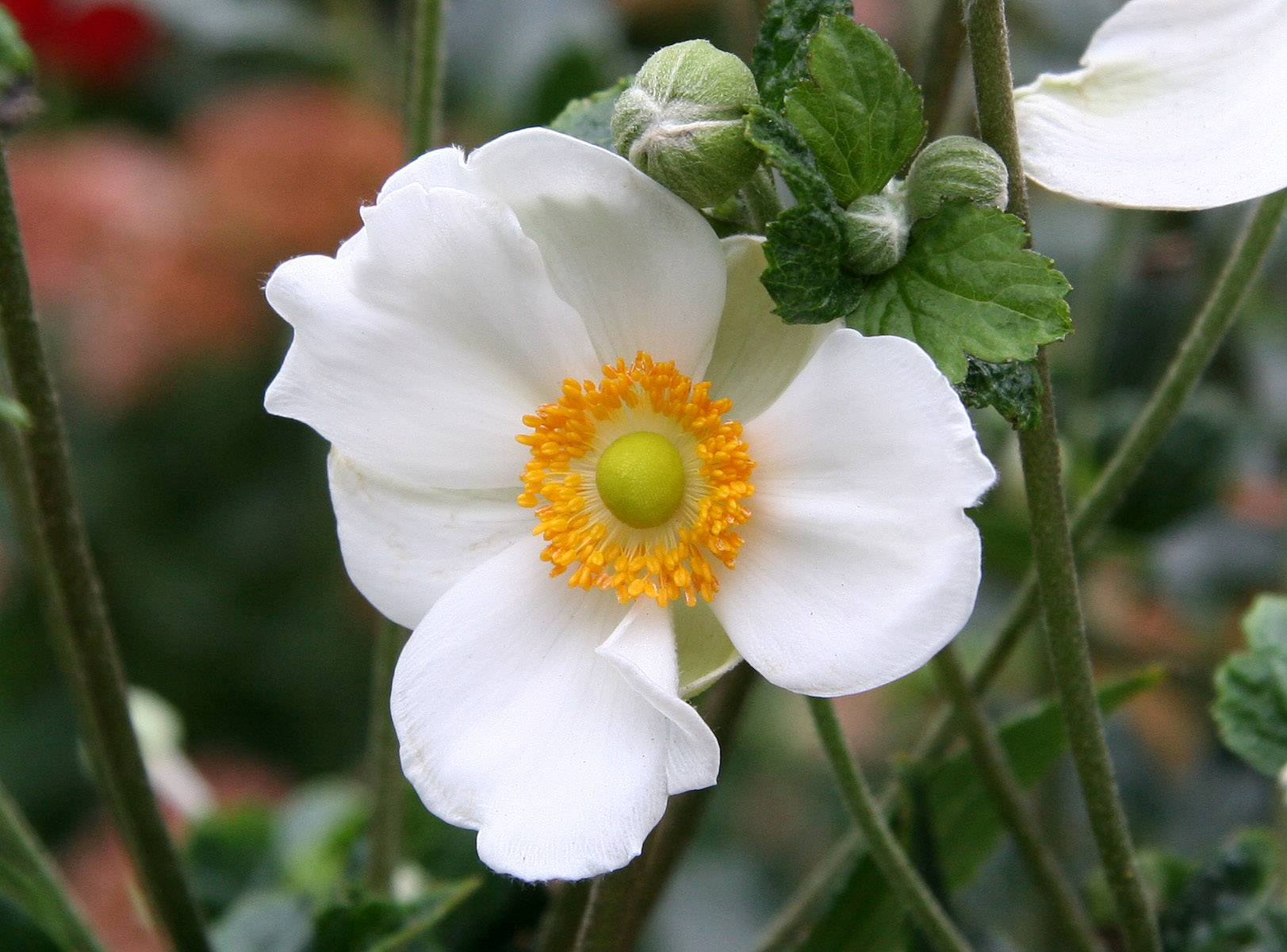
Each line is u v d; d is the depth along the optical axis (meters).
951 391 0.28
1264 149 0.30
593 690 0.30
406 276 0.29
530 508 0.30
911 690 0.51
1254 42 0.30
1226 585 0.48
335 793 0.47
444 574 0.30
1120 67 0.31
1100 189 0.30
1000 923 0.45
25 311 0.32
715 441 0.29
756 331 0.30
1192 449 0.42
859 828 0.31
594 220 0.29
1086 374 0.43
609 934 0.31
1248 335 0.48
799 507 0.29
